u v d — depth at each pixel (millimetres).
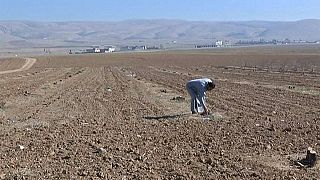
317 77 47406
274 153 14969
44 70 75812
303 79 45094
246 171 12906
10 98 31750
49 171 13062
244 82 43062
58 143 16781
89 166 13539
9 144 16766
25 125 21031
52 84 43688
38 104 28391
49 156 14844
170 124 20562
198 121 21219
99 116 23359
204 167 13328
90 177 12438
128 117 22859
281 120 21234
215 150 15375
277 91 34156
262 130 18828
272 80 44750
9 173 12906
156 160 14148
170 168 13219
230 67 73062
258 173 12688
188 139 17234
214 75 53812
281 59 93438
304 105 26281
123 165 13609
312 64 75000
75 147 16109
